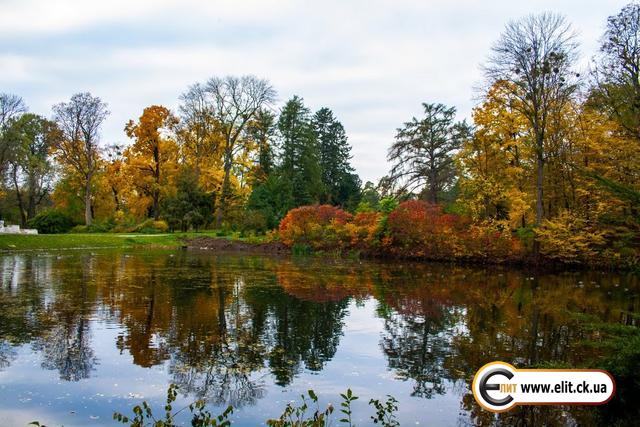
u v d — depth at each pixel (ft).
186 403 23.03
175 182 155.63
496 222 89.30
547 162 85.51
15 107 135.13
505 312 45.68
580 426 21.33
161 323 38.50
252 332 36.40
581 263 83.76
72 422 20.59
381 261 98.27
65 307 43.73
